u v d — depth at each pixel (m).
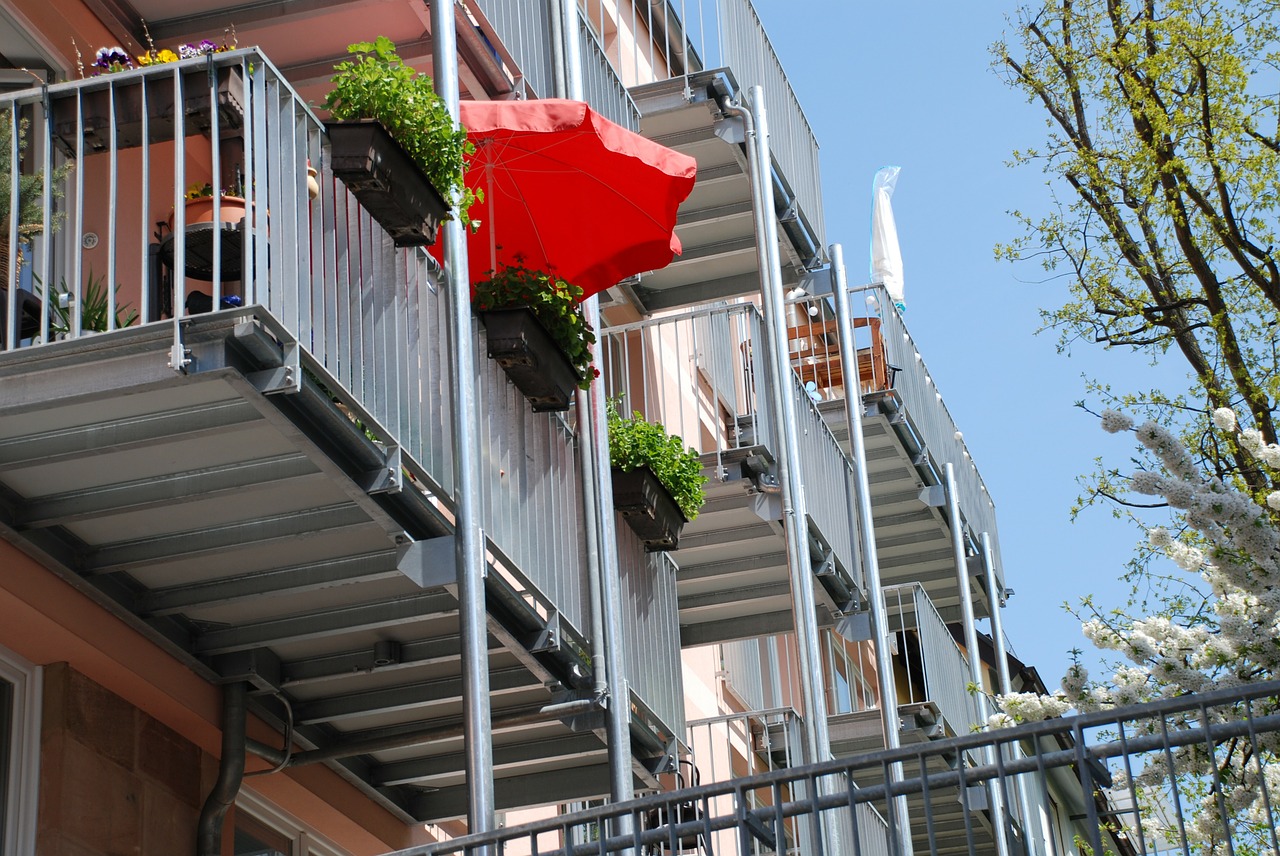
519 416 8.35
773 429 11.86
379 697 8.76
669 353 15.91
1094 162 13.91
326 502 7.11
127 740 7.87
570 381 8.64
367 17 9.27
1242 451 12.40
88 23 8.96
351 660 8.39
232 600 7.62
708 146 13.02
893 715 12.98
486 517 7.70
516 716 8.69
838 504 13.40
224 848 8.60
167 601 7.71
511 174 9.97
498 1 9.52
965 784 5.86
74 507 6.91
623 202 10.08
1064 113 14.38
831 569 12.77
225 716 8.30
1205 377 12.83
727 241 13.91
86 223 8.63
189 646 8.07
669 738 9.92
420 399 7.18
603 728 8.66
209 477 6.83
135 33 9.25
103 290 8.61
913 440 15.98
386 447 6.75
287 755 8.65
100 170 8.79
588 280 10.20
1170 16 13.34
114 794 7.70
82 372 6.02
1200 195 13.05
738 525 12.55
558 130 8.88
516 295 8.14
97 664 7.61
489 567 7.56
